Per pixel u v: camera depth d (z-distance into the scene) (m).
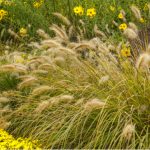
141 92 7.91
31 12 13.09
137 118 7.77
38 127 8.43
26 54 10.90
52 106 8.45
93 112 8.00
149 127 7.68
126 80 8.03
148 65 7.46
